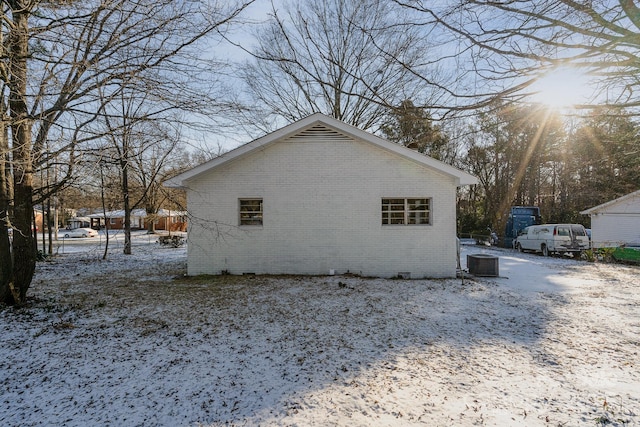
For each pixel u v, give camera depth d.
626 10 2.78
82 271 13.65
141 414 3.59
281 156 11.77
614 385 4.10
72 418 3.53
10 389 4.13
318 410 3.60
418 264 11.53
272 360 4.91
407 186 11.59
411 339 5.75
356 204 11.65
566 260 17.05
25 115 5.85
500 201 30.70
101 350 5.30
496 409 3.58
